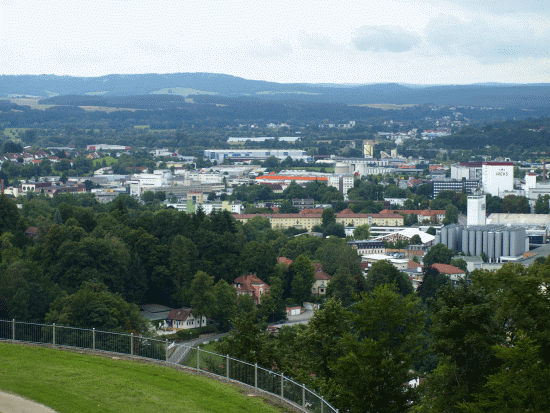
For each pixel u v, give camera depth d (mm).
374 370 98750
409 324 105438
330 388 100438
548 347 100375
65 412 76875
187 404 80812
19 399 79688
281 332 135000
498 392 89688
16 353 96375
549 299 106062
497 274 111625
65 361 93625
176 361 96000
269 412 80188
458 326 101500
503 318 106312
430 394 103812
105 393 82750
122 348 98875
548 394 86938
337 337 116438
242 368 88812
